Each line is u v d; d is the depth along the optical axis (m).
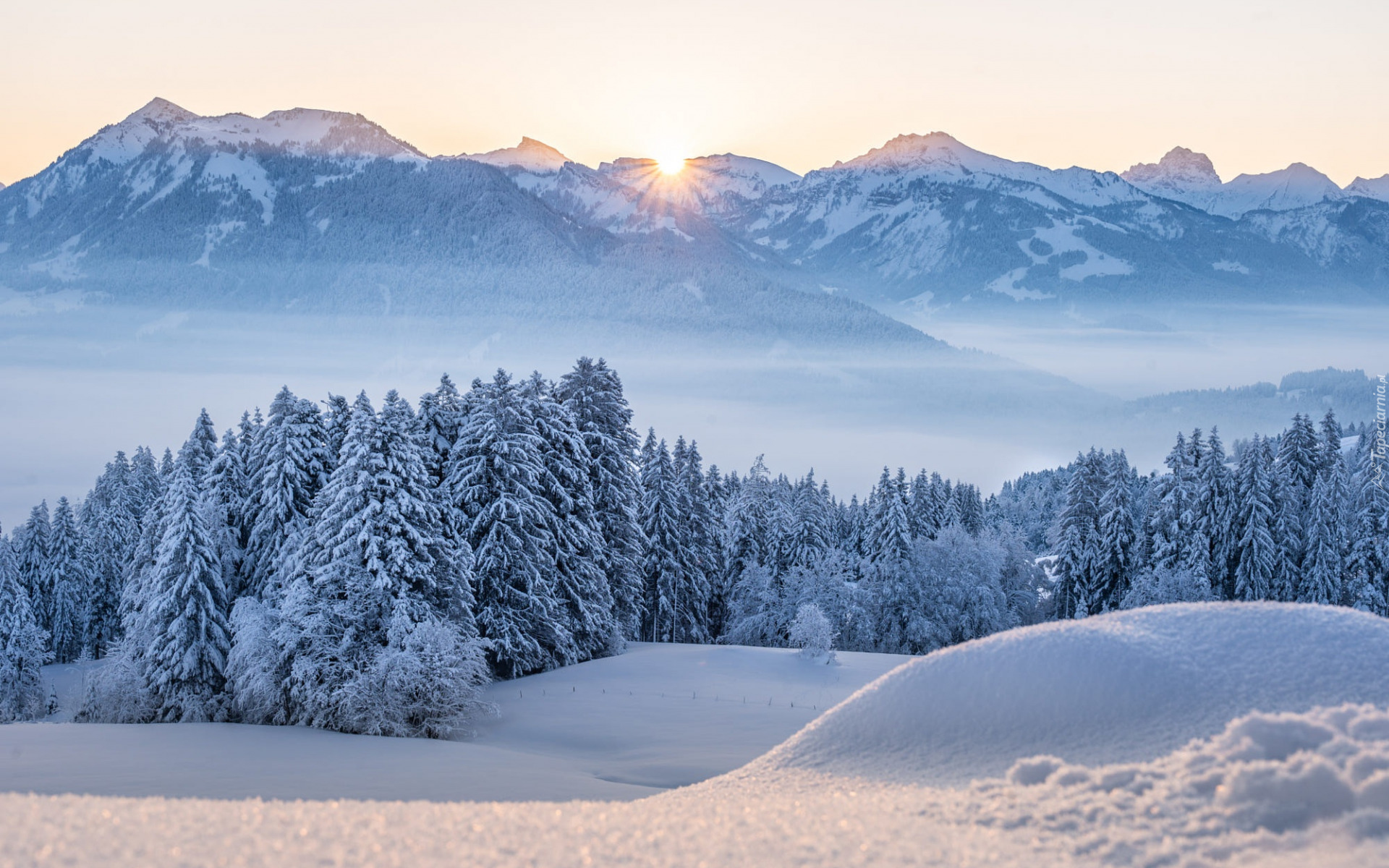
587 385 56.88
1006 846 11.06
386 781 24.78
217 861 9.80
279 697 36.28
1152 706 15.88
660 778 28.34
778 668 48.47
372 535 36.50
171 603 38.97
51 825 11.04
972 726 16.86
